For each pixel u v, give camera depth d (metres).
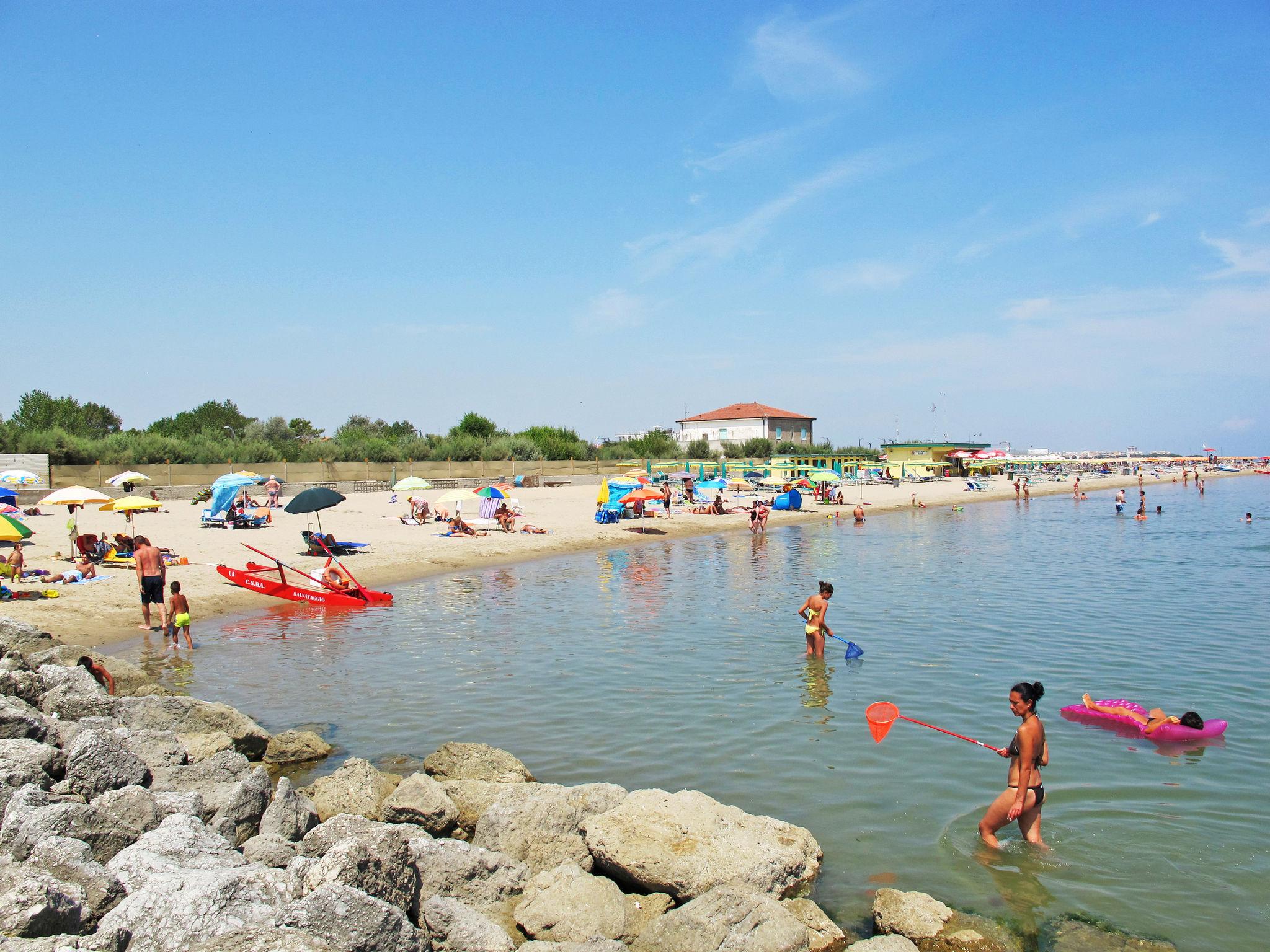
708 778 10.33
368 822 7.91
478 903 7.32
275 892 6.23
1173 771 10.48
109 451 55.84
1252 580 26.52
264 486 57.56
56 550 28.25
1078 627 19.16
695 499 56.78
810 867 7.91
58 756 9.16
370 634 18.80
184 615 17.27
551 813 8.38
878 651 16.84
